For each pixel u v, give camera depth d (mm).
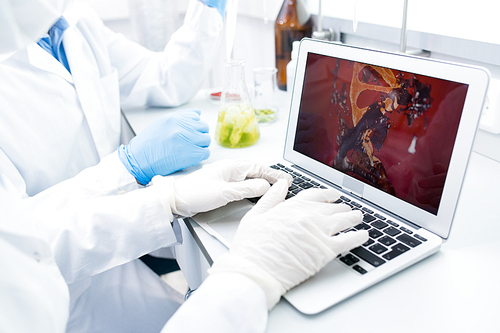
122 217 719
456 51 928
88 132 1193
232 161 839
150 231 727
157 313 1065
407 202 656
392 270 537
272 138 1105
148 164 939
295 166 909
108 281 1009
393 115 668
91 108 1179
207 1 1272
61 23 1153
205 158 955
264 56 1909
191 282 879
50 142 1051
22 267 550
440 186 603
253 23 1936
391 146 676
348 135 759
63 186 882
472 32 921
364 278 527
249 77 1943
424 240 593
